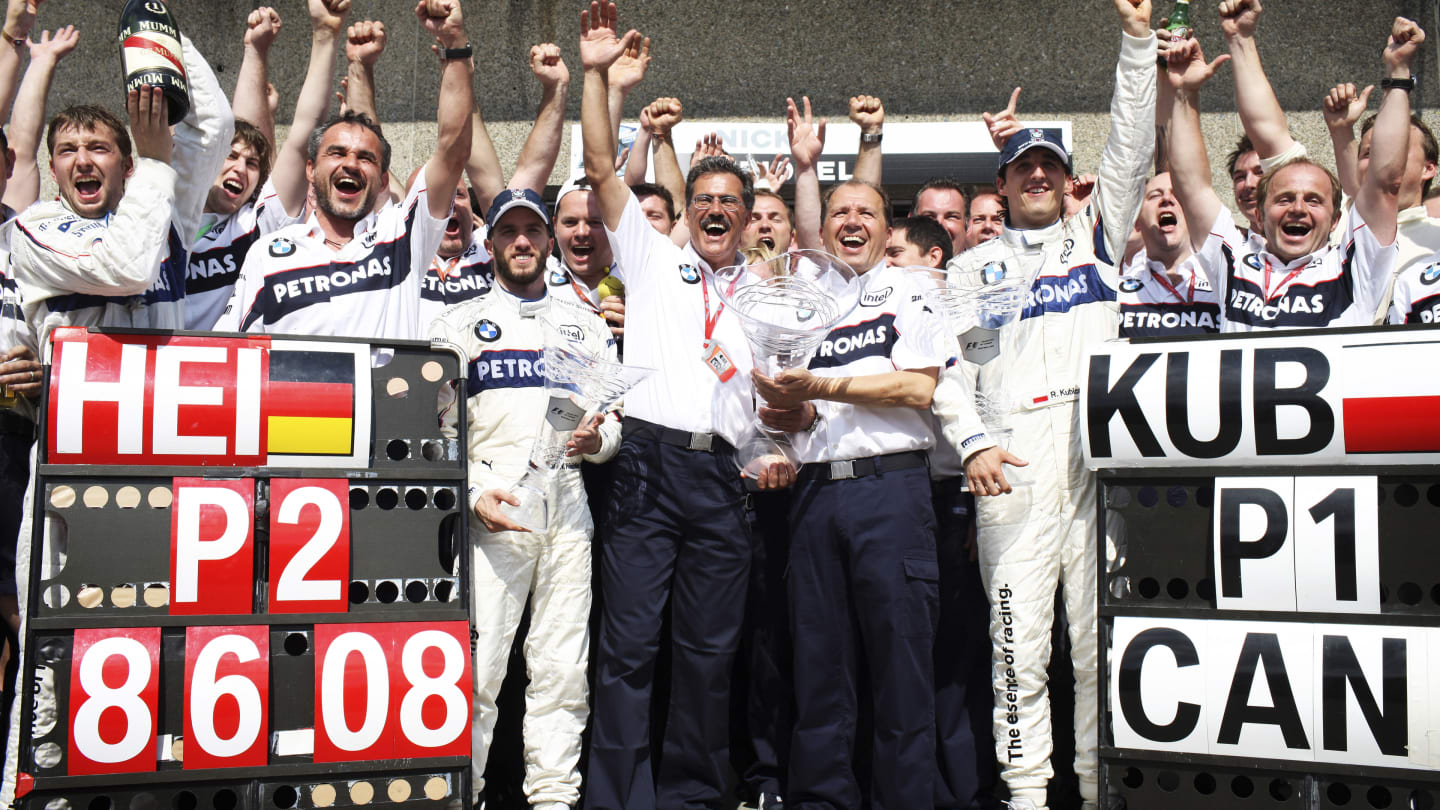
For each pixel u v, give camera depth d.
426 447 6.41
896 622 6.83
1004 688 7.01
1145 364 6.47
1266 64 12.58
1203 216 8.04
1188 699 6.18
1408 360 5.98
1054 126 12.53
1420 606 5.89
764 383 6.66
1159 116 8.34
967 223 9.72
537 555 7.06
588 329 7.00
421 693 6.13
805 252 6.91
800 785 7.03
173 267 6.77
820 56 12.98
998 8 12.87
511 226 7.26
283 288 7.09
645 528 7.03
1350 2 12.52
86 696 5.77
